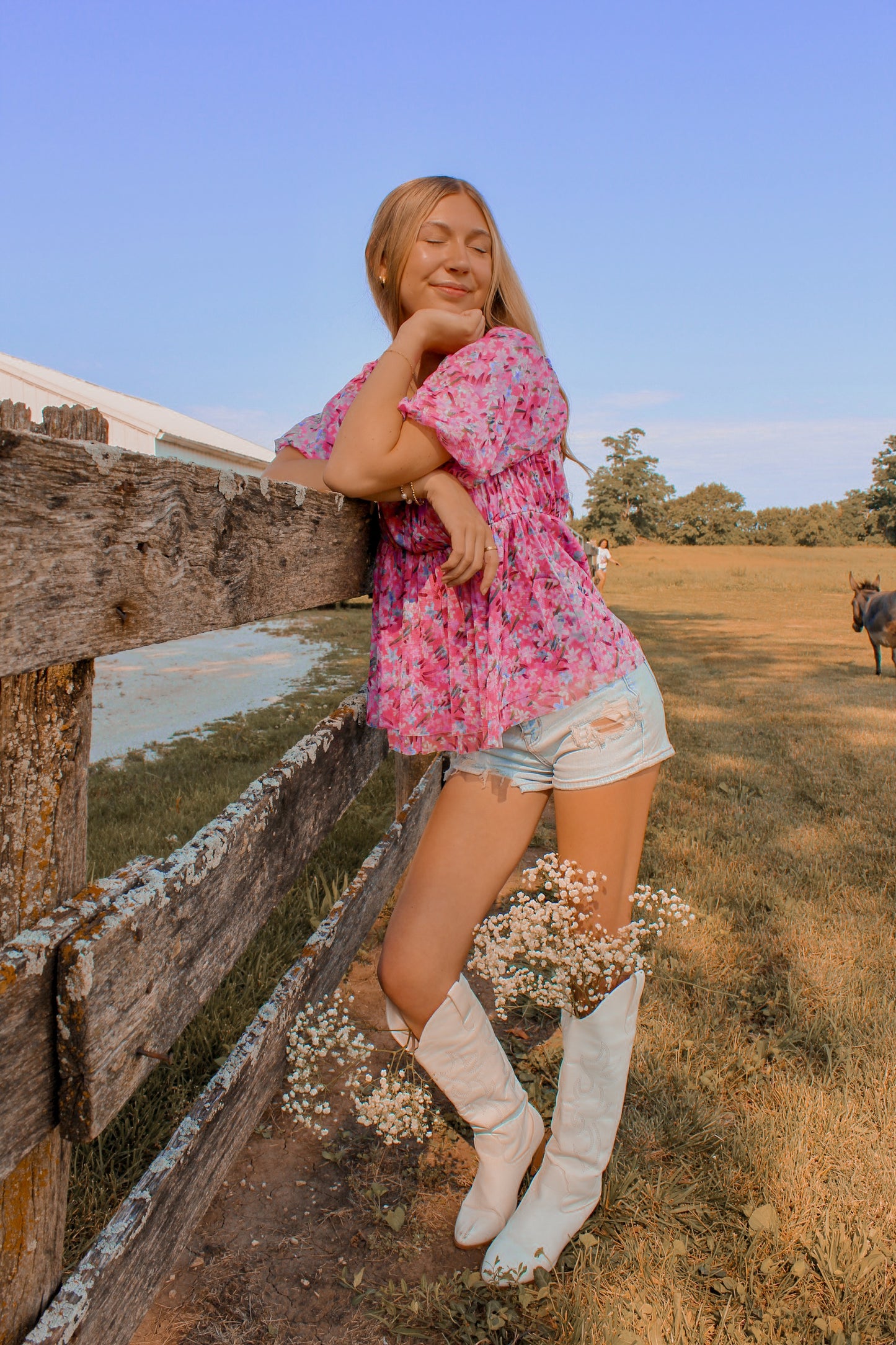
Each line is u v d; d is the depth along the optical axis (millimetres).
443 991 1476
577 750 1475
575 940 1536
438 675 1529
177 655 11234
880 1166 1936
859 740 6352
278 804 1617
